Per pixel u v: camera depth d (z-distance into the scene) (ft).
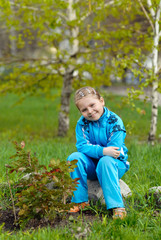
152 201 9.64
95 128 9.75
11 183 10.50
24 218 8.87
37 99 56.59
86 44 21.56
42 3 19.86
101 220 8.81
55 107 47.62
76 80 24.38
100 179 9.12
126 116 16.22
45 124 33.60
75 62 23.24
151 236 7.80
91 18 21.29
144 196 10.05
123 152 9.77
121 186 10.27
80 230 7.82
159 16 17.24
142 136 23.94
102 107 9.54
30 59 24.07
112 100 19.63
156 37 17.46
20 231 8.18
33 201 8.46
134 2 17.94
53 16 19.85
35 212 8.23
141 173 12.38
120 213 8.70
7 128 30.55
